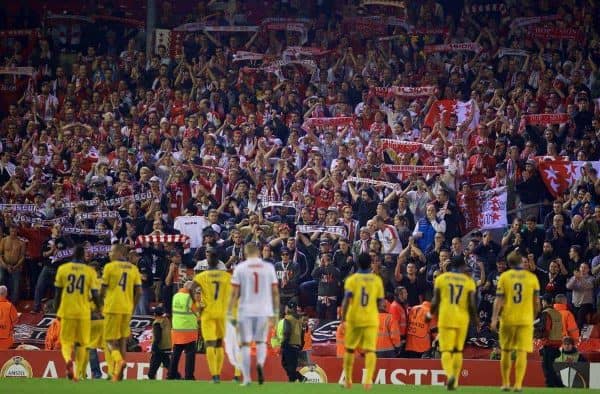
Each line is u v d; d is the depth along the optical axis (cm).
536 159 6178
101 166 6378
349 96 6950
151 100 7050
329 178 6128
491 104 6700
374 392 3688
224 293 4053
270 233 5794
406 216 5900
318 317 5503
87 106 7056
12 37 7788
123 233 6038
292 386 3897
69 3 7906
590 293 5478
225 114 6944
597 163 6153
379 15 7588
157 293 5681
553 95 6731
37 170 6425
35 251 6084
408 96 6819
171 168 6406
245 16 7769
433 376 4984
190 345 4719
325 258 5534
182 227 5922
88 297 3953
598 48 7119
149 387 3772
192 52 7525
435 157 6300
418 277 5478
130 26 7881
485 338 5403
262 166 6356
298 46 7400
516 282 3725
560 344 4894
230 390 3644
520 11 7469
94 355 4756
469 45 7162
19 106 7238
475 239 5634
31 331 5672
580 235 5691
